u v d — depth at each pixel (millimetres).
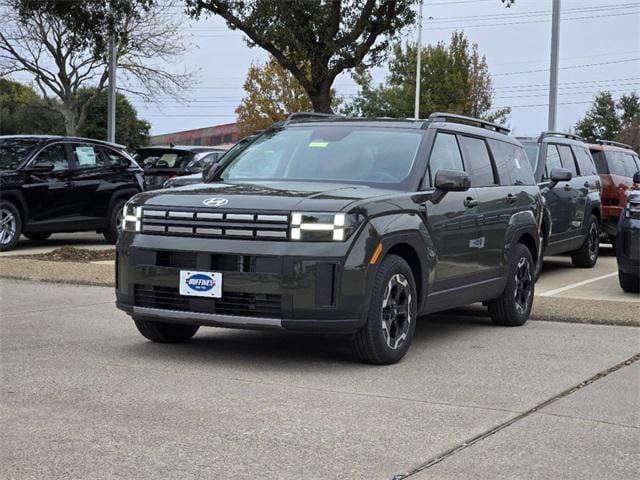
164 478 3928
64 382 5723
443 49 53250
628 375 6297
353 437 4617
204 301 6184
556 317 8984
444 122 7855
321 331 6074
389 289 6438
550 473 4121
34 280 11266
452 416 5082
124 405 5168
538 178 12719
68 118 36406
